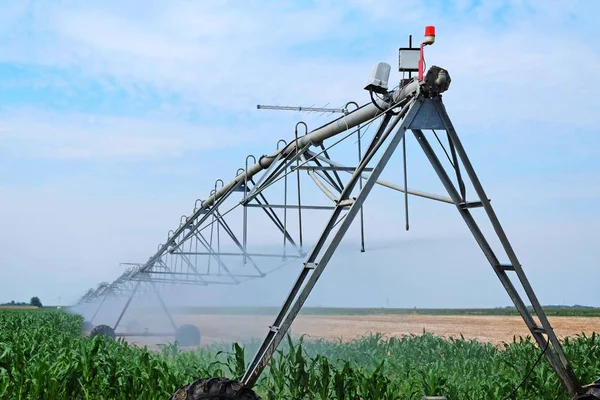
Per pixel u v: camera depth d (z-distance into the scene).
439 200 9.62
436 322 50.53
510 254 8.66
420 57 8.59
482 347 19.92
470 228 9.07
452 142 8.70
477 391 12.12
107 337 23.05
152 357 15.16
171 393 11.44
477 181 8.59
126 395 11.70
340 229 8.22
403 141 8.99
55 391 11.55
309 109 12.71
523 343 18.97
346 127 11.19
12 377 11.98
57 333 27.53
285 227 14.26
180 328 24.67
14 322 34.12
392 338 21.28
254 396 7.03
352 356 17.34
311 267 8.48
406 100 8.83
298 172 12.60
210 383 7.00
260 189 13.88
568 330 36.56
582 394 7.68
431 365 15.43
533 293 8.69
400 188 10.54
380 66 9.23
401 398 11.11
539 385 11.81
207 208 20.86
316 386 11.27
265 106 13.66
